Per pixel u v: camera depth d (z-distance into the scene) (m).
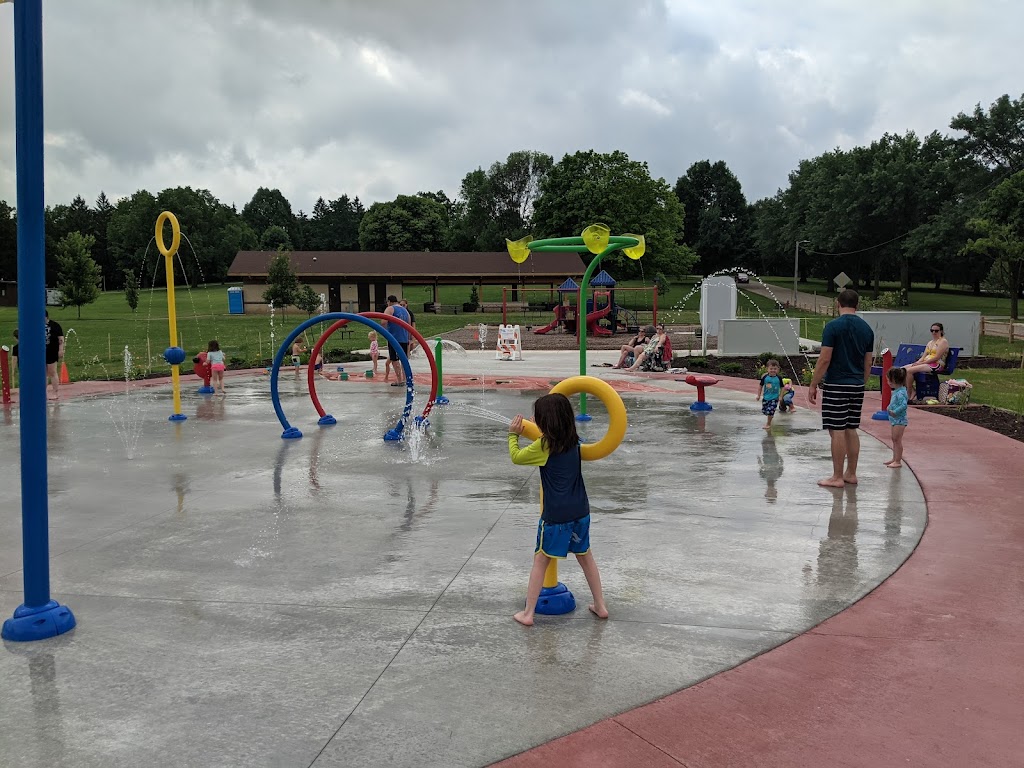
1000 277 50.91
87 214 119.44
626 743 2.97
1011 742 2.96
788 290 89.88
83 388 14.99
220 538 5.68
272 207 153.62
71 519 6.21
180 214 104.88
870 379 15.52
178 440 9.62
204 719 3.17
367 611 4.29
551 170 70.12
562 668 3.59
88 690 3.42
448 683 3.45
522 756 2.89
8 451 9.09
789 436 9.69
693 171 119.12
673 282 99.88
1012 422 10.65
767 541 5.49
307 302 50.22
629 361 19.41
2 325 43.53
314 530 5.87
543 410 3.95
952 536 5.55
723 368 18.14
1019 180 51.53
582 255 69.81
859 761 2.84
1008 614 4.17
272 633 4.01
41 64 3.80
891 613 4.20
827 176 80.00
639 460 8.28
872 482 7.23
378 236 103.62
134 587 4.69
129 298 55.97
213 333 37.25
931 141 75.56
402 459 8.45
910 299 75.75
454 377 16.94
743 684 3.42
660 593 4.52
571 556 5.23
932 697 3.30
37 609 4.03
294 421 11.07
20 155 3.79
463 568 5.00
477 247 109.44
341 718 3.17
